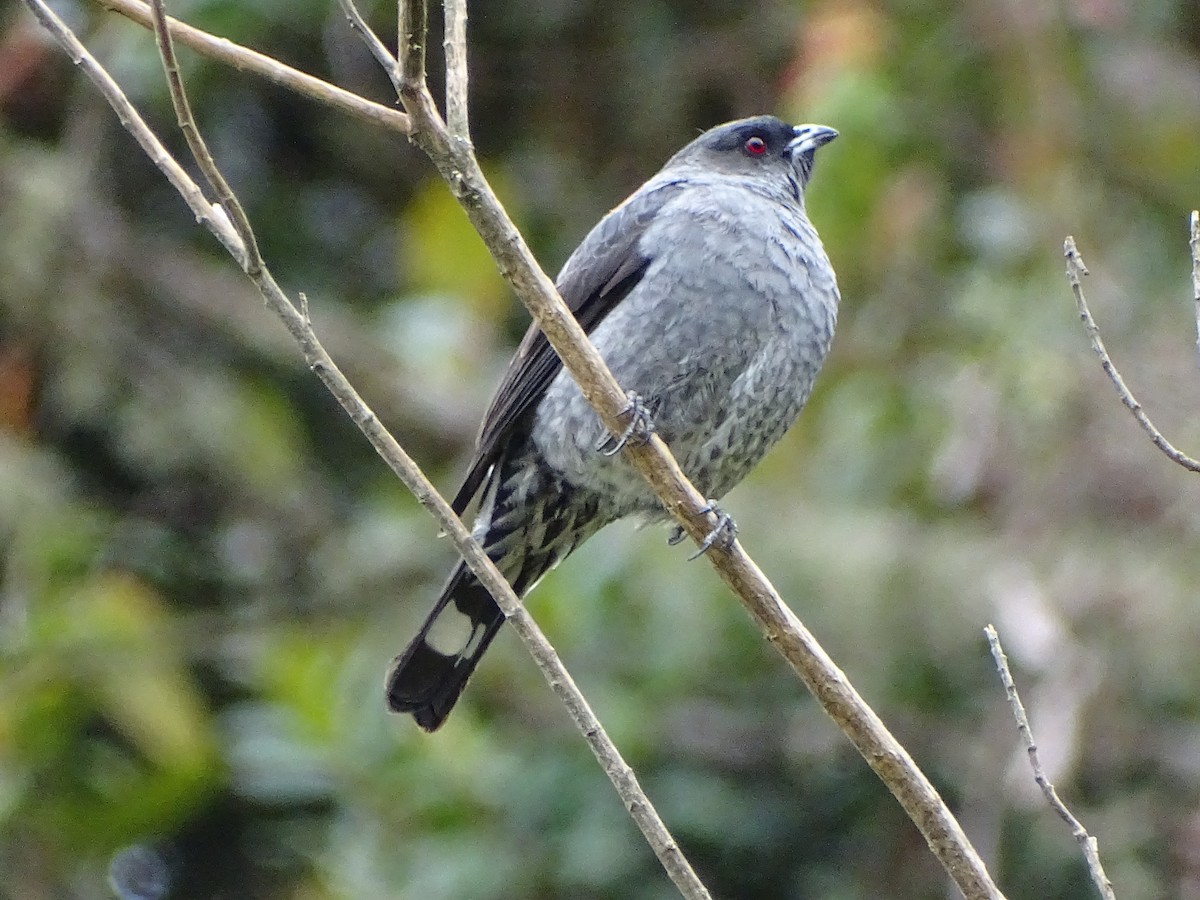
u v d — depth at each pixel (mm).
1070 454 11258
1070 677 10688
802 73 12398
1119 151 12680
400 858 10883
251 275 6016
